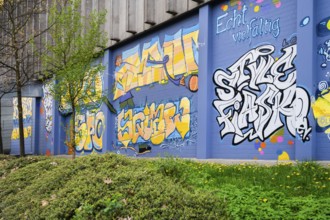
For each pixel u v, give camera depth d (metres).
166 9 16.38
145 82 18.78
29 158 9.70
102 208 4.43
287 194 7.18
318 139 10.80
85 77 14.05
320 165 9.59
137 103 19.36
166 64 17.30
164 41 17.47
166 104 17.16
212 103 14.63
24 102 33.56
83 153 24.36
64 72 13.31
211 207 4.38
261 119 12.77
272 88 12.48
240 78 13.62
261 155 12.70
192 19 15.84
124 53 20.59
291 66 11.95
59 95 13.51
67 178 5.90
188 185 5.45
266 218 5.52
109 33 20.94
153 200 4.39
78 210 4.48
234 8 14.03
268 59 12.69
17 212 5.54
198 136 14.88
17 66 16.44
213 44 14.80
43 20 21.67
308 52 11.10
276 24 12.52
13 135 35.25
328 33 10.82
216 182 8.44
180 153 16.11
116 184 4.91
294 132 11.68
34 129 31.30
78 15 14.52
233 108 13.80
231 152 13.74
